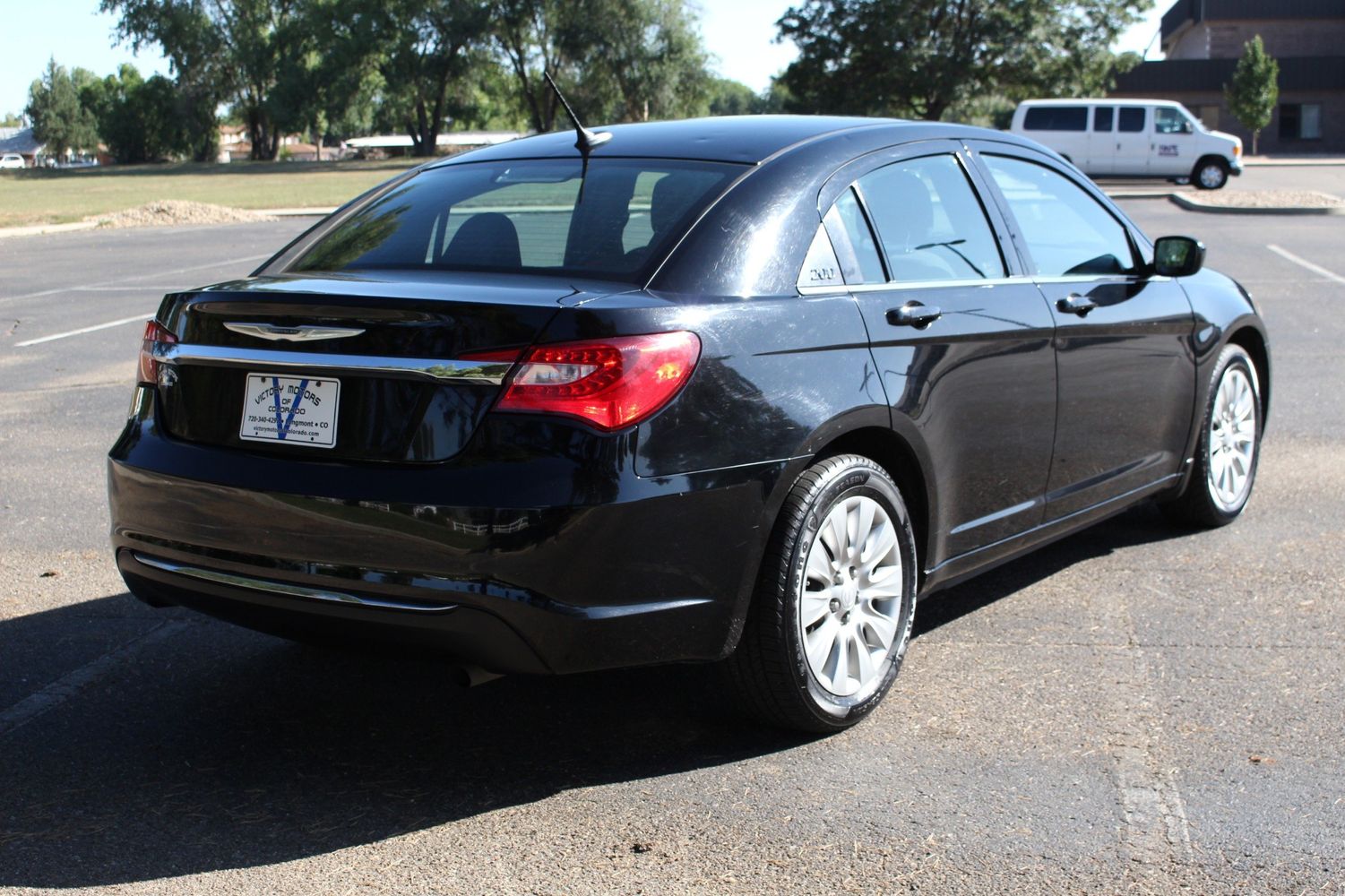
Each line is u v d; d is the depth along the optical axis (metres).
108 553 5.27
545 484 2.87
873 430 3.50
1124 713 3.58
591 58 69.88
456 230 3.59
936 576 3.84
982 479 3.93
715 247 3.28
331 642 3.12
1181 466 5.06
